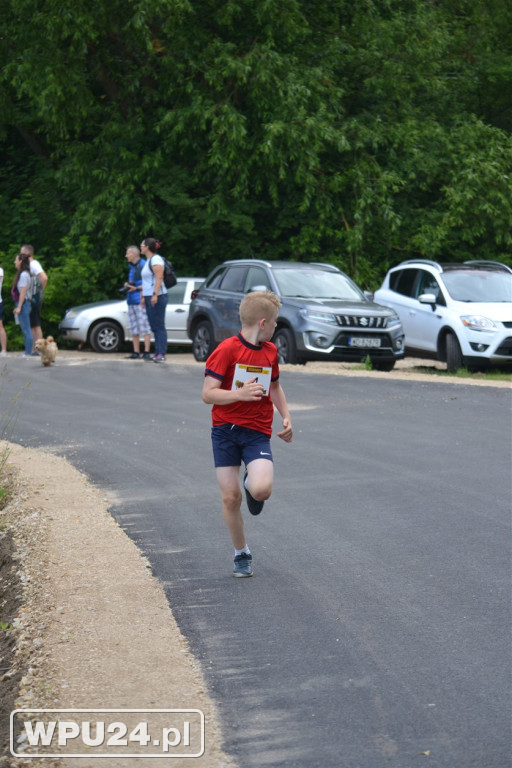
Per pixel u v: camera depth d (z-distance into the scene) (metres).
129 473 10.84
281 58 29.50
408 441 12.44
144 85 31.62
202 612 6.45
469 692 5.15
